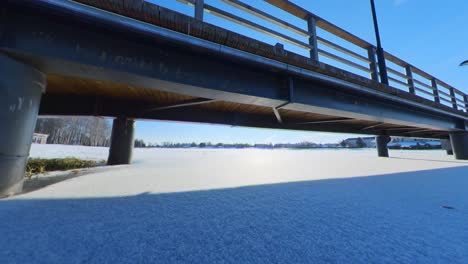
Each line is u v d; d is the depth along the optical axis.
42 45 2.45
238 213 2.40
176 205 2.68
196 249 1.55
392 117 6.52
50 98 5.83
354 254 1.50
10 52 2.35
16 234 1.70
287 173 6.09
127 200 2.86
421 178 5.18
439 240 1.73
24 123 2.57
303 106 4.67
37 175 4.97
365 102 5.77
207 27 3.04
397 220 2.21
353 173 6.14
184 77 3.30
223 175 5.54
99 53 2.73
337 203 2.87
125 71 2.86
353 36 5.32
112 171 5.97
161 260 1.39
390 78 6.16
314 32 4.50
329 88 4.99
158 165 7.85
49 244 1.55
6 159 2.40
